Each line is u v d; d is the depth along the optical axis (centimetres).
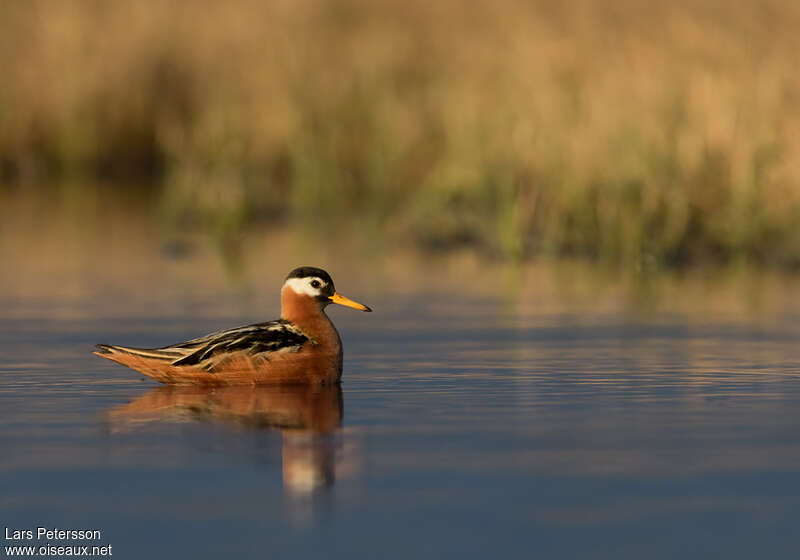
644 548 729
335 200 2897
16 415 1042
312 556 716
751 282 1956
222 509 791
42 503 804
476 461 895
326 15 3272
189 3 3469
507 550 725
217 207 2656
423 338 1451
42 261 2131
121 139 3491
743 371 1251
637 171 2172
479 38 2920
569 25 2512
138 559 714
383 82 3062
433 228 2412
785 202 2152
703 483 845
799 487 837
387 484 840
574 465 888
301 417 1031
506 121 2384
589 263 2181
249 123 3100
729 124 2178
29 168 3512
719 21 2364
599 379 1209
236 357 1152
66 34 3469
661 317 1608
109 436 966
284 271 2041
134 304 1695
